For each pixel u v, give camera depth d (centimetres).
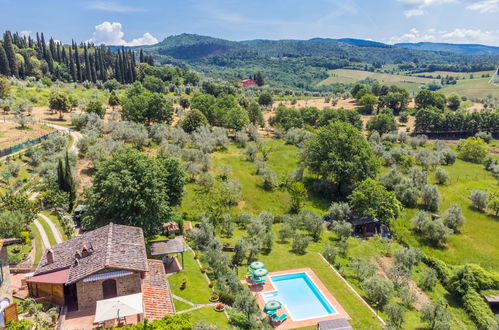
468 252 6288
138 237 3959
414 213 7588
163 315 3375
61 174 6284
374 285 4541
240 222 6856
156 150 9475
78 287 3238
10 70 17275
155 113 12081
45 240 4988
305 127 14150
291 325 3944
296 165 9656
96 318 2884
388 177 8556
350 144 8669
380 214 7056
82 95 16325
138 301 3112
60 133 9856
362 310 4306
